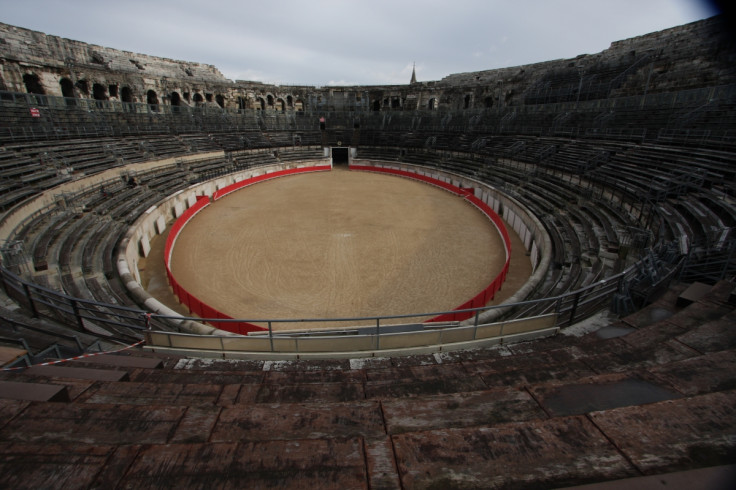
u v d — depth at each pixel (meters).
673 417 2.98
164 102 44.31
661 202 17.17
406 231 24.12
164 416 3.29
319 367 6.42
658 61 32.25
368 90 59.94
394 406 3.53
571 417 3.04
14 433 3.03
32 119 26.28
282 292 16.17
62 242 15.88
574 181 26.31
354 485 2.51
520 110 42.62
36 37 31.66
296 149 51.91
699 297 7.74
